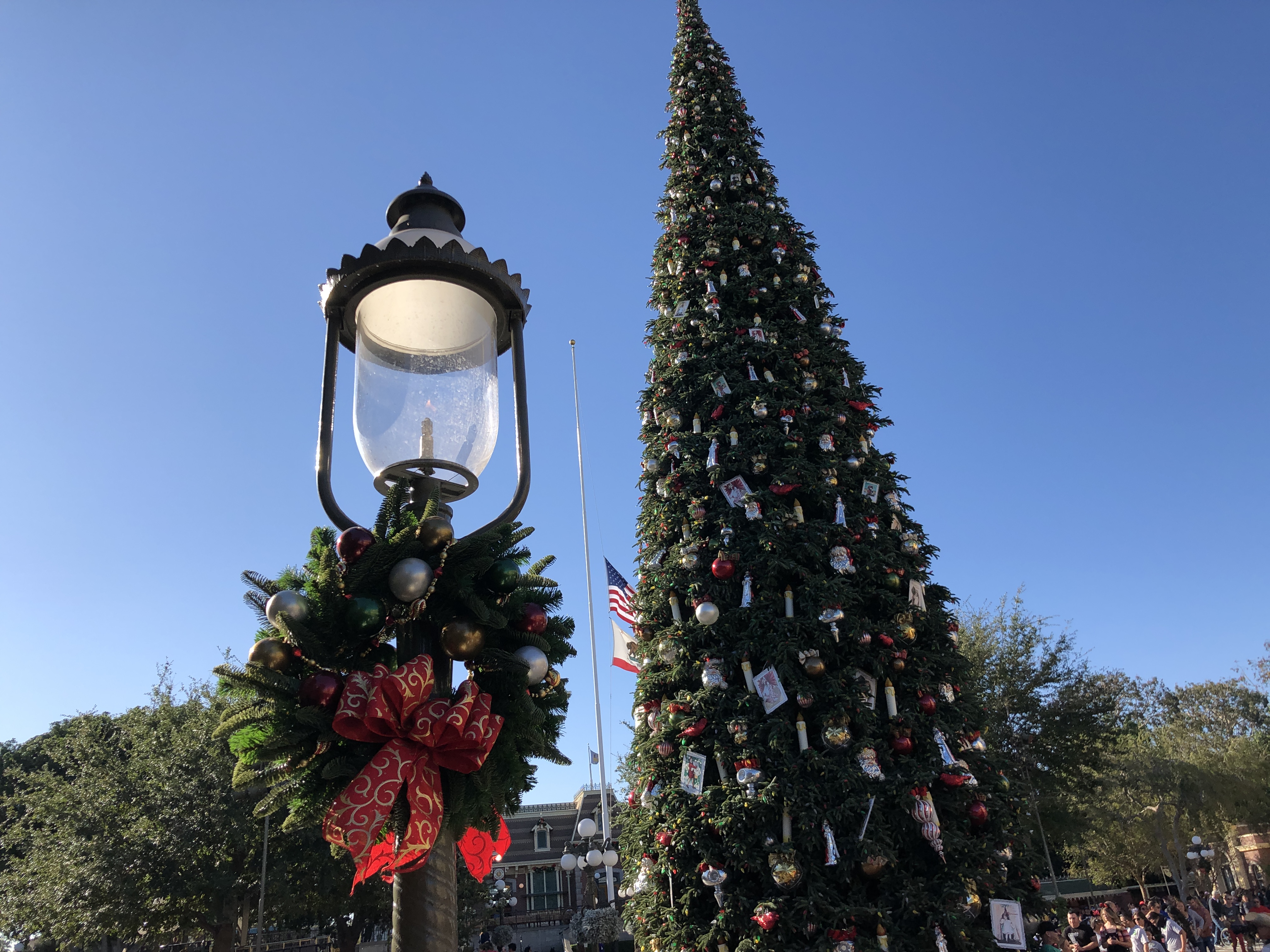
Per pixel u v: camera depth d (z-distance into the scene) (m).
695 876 6.46
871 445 8.55
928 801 6.23
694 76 11.29
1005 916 6.11
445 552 2.12
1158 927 16.58
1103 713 19.84
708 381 8.29
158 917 18.28
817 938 5.88
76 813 18.72
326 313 2.41
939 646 7.60
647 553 8.21
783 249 9.32
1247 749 32.88
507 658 2.17
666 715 7.08
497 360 2.58
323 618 2.07
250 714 1.99
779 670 6.79
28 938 22.61
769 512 7.48
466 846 2.29
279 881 18.70
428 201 2.57
